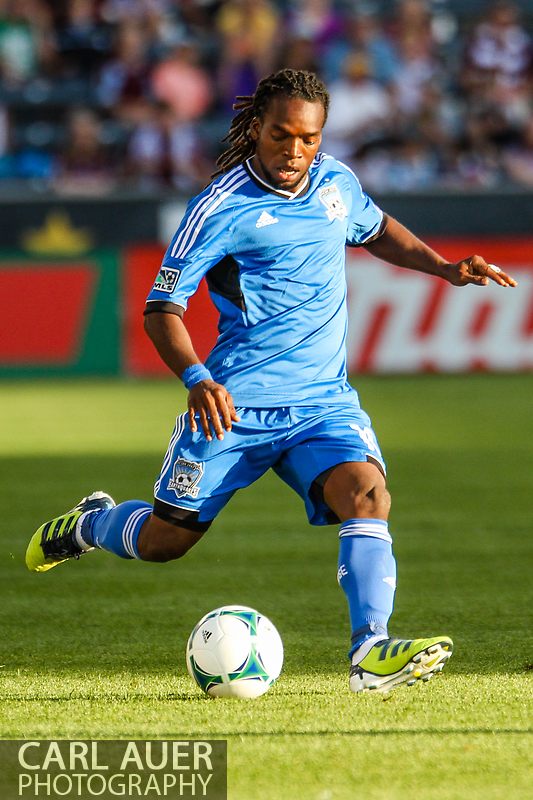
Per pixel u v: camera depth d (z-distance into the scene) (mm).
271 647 14734
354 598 14414
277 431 15297
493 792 11242
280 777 11703
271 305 15188
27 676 15867
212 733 13117
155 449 37594
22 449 37906
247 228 14906
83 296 55375
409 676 13641
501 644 17500
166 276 14875
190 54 65688
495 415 44406
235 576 22766
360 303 55438
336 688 15047
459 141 62625
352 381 54188
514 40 67125
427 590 21406
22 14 68375
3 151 64312
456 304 55406
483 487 31766
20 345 55406
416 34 67688
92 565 23938
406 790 11305
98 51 69062
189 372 14414
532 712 13773
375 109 62906
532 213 55062
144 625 19094
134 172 61406
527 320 55469
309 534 26766
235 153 15852
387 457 36281
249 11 68125
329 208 15320
